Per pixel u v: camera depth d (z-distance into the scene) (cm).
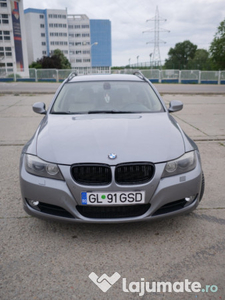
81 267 219
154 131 280
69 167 237
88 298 190
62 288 198
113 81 401
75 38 12181
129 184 235
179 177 244
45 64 8375
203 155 479
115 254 234
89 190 233
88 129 284
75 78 423
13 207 309
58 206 243
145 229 269
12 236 259
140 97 368
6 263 223
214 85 2798
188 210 254
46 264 222
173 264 222
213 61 4728
